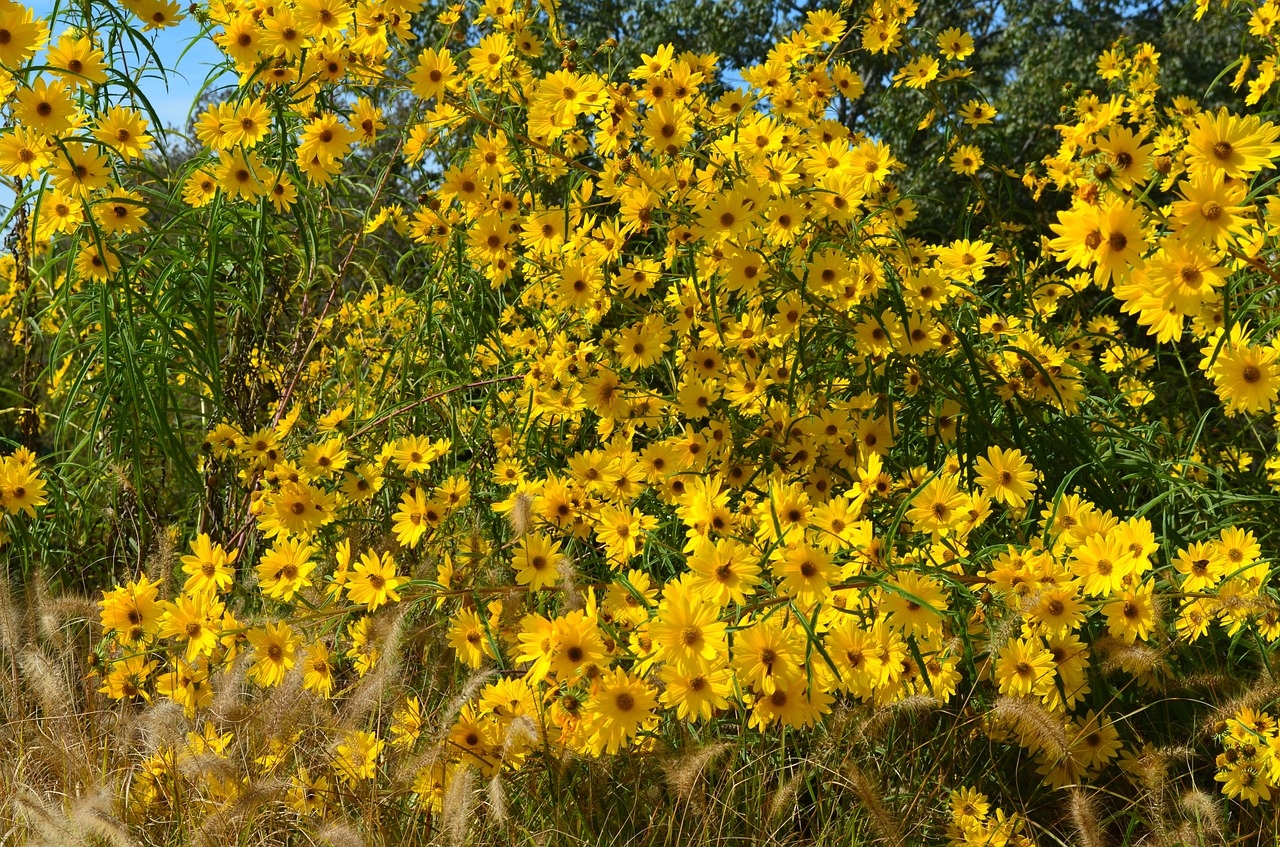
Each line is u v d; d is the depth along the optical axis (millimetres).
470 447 3824
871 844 2363
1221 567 2336
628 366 3055
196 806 2549
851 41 4828
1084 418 3162
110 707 3006
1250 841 2412
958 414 2863
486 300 4141
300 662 2441
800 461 2789
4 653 3215
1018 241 4191
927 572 2137
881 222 3084
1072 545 2287
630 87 3061
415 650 3088
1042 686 2217
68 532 3773
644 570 3072
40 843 2211
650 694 2078
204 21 3549
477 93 3680
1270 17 3580
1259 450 4051
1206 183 1766
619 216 3049
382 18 3074
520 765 2389
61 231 3086
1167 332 1823
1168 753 2336
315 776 2609
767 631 2047
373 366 4324
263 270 3805
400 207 4000
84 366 3258
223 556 2654
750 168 2938
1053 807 2545
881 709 2219
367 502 3604
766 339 2900
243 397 4008
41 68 2645
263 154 3502
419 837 2422
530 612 2650
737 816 2434
